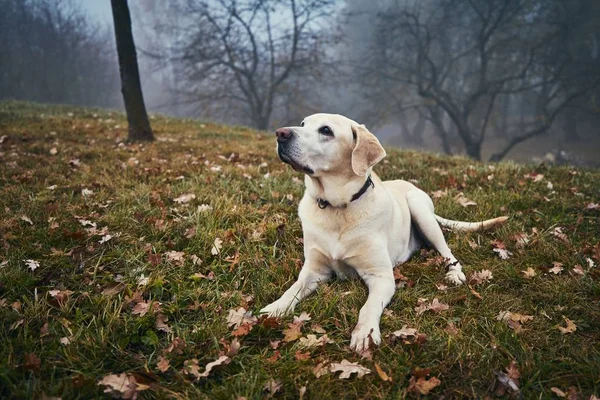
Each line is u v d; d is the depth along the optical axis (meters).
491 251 3.42
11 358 2.00
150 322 2.36
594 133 34.84
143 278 2.76
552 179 5.53
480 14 23.16
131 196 4.30
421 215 3.54
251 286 2.85
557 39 22.72
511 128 38.47
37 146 6.68
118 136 8.48
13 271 2.70
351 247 2.86
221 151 7.22
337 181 2.89
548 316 2.52
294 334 2.28
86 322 2.35
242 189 4.80
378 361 2.11
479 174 5.67
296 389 1.93
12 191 4.35
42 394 1.77
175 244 3.35
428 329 2.38
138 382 1.92
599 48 28.73
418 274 3.10
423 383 1.94
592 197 4.67
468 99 24.23
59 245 3.21
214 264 3.07
